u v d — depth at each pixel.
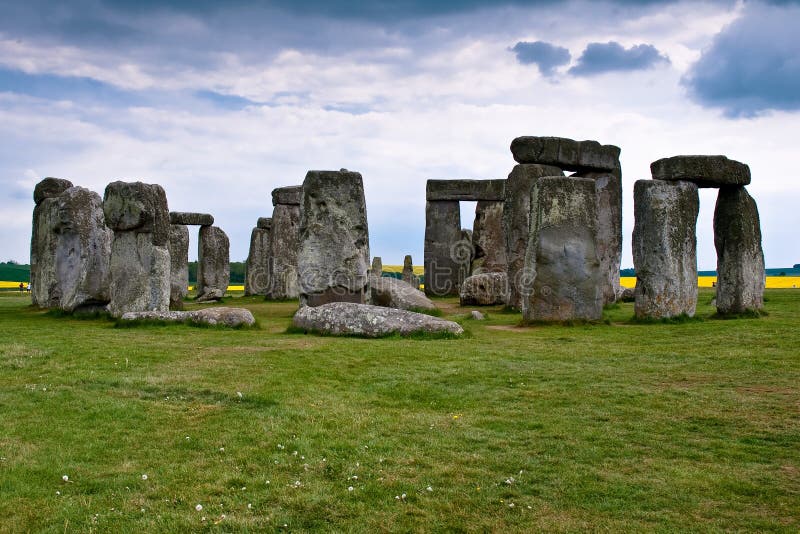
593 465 7.53
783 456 7.70
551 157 23.36
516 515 6.40
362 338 14.98
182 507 6.41
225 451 7.71
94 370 11.09
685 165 18.06
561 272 17.78
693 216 18.33
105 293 19.81
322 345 13.76
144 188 18.03
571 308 17.78
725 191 19.28
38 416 8.77
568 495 6.80
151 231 18.16
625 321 18.42
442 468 7.41
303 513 6.36
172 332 15.52
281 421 8.72
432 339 14.84
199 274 34.59
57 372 10.95
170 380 10.51
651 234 17.97
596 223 18.09
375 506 6.52
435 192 35.44
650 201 17.98
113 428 8.39
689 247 18.25
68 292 20.23
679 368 11.77
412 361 12.33
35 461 7.34
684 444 8.11
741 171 18.75
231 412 9.07
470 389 10.52
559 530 6.13
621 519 6.33
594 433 8.47
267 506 6.46
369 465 7.45
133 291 18.14
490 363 12.23
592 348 13.85
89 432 8.23
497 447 8.05
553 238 17.88
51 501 6.47
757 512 6.44
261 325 17.22
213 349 13.12
